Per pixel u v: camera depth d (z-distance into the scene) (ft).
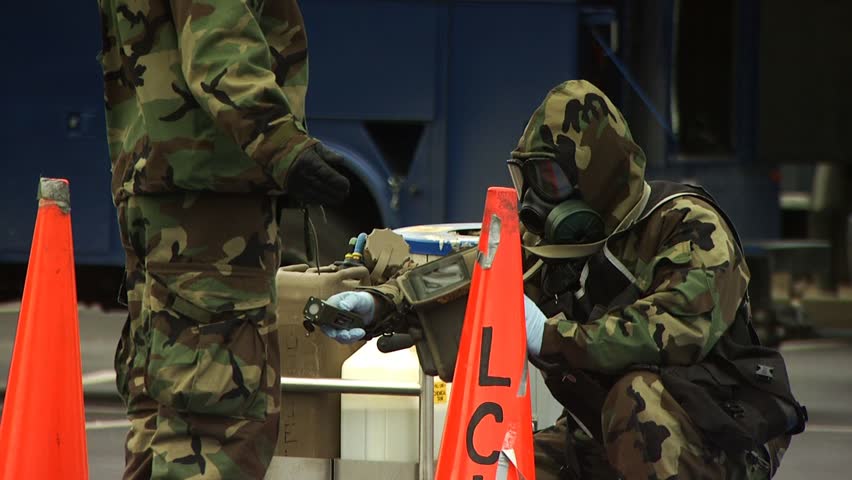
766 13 142.82
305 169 42.11
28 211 127.34
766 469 49.90
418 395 53.26
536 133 50.03
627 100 136.67
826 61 144.56
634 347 47.67
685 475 47.37
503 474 43.93
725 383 48.42
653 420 47.50
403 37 126.52
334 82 126.62
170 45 45.93
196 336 45.85
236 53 43.24
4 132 127.54
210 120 45.62
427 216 126.82
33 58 127.44
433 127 126.82
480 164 126.93
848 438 106.63
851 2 141.49
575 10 126.62
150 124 45.96
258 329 46.47
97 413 112.16
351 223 125.80
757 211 146.51
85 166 127.03
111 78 48.91
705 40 141.28
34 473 46.50
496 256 43.98
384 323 47.06
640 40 136.56
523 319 44.27
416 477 53.98
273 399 46.83
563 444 55.52
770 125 144.97
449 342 46.16
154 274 46.34
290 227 122.52
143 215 46.57
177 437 46.09
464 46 126.82
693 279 48.16
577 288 50.85
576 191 50.19
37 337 46.85
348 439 54.90
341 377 55.21
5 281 132.05
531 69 126.72
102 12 48.62
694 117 141.49
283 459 53.72
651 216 49.93
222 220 46.16
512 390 44.04
